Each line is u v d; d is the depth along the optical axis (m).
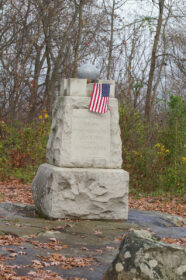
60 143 9.02
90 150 9.08
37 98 25.33
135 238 4.63
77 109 9.04
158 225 9.23
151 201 13.44
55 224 8.29
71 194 8.84
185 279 4.41
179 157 15.58
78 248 6.82
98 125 9.12
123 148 15.68
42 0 22.44
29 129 16.61
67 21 23.92
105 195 8.97
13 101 21.23
